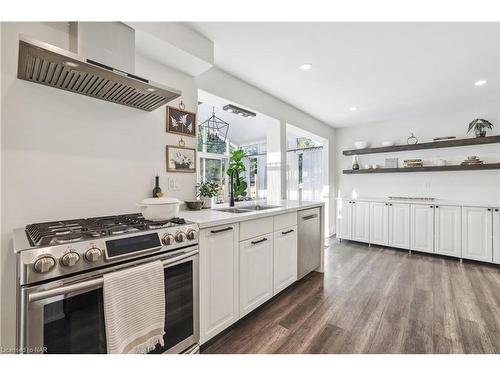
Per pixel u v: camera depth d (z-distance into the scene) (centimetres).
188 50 181
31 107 133
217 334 166
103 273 104
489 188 363
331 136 504
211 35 191
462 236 343
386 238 409
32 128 133
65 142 145
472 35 190
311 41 200
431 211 367
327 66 243
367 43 203
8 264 125
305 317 199
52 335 91
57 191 142
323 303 223
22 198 130
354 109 386
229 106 270
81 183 152
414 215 382
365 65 241
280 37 195
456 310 208
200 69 207
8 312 124
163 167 198
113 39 144
